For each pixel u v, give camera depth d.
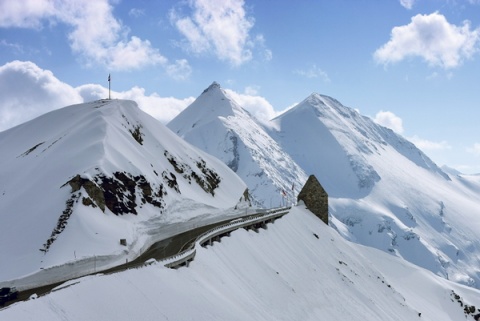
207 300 41.00
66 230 55.22
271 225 85.19
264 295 56.28
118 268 49.34
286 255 76.81
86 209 59.12
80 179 62.03
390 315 82.25
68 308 29.75
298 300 61.84
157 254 57.16
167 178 83.88
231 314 41.31
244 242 67.88
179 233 73.31
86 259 50.91
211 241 60.38
